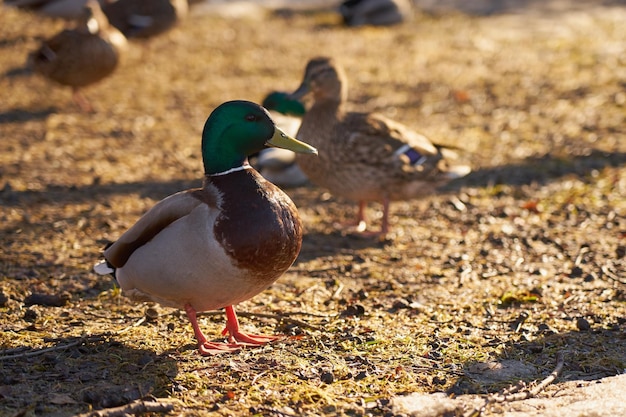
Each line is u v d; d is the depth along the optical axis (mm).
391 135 11523
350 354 7855
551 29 27594
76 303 9281
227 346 7898
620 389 6902
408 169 11562
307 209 13195
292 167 14219
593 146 16250
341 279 10273
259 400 6926
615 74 21938
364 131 11391
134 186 14242
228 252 7141
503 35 26984
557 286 9859
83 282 9914
